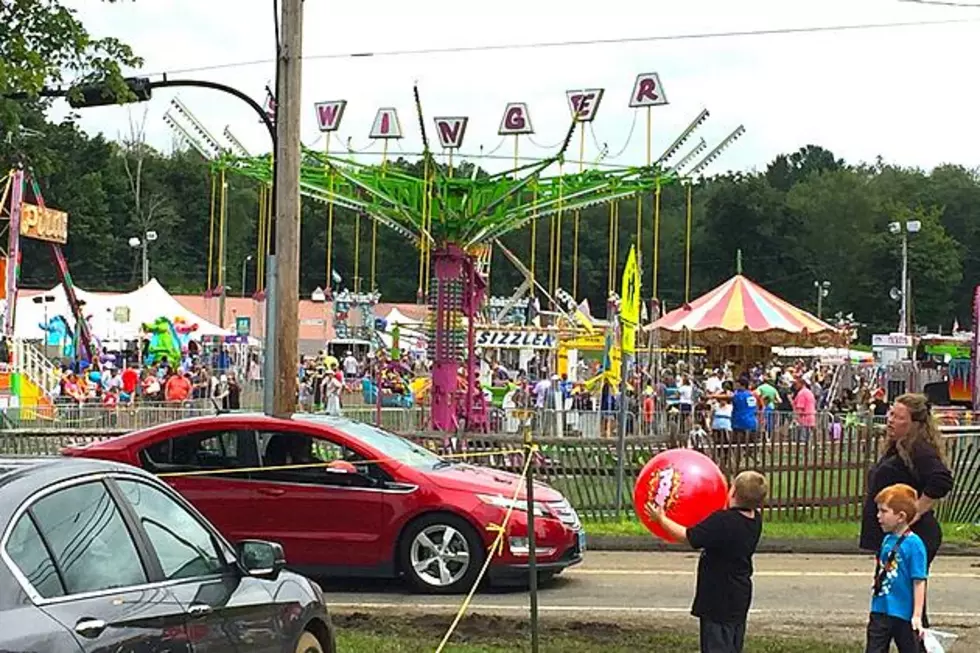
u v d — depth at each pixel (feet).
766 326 119.85
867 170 449.89
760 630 33.94
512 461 57.93
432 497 39.32
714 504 25.25
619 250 360.28
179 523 19.10
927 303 379.55
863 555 51.31
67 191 311.06
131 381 113.39
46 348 151.53
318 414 44.50
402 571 39.55
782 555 51.21
